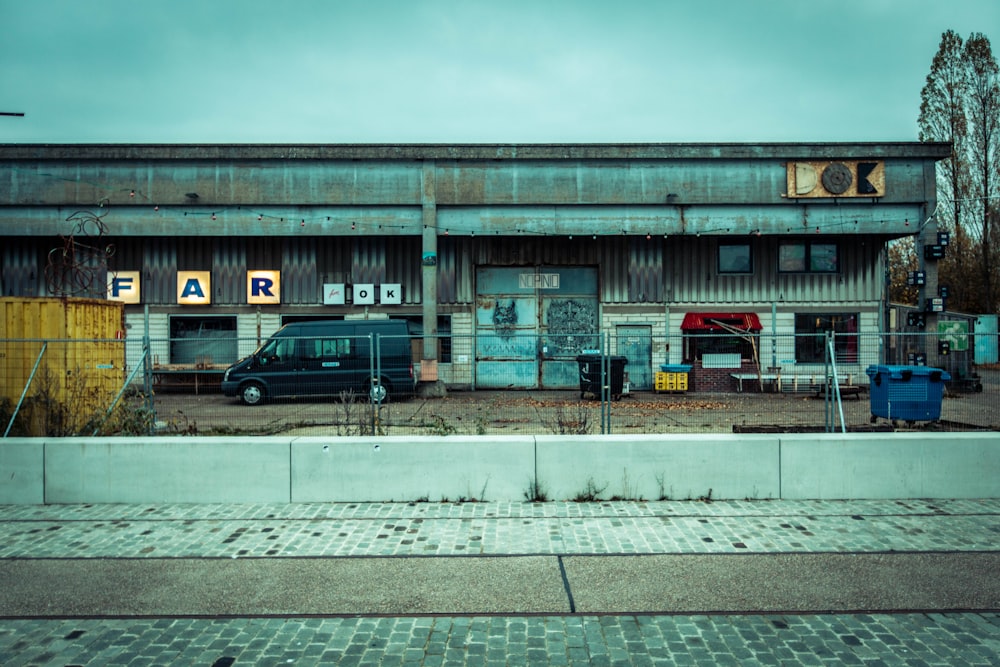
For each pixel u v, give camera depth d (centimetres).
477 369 1555
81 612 514
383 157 2195
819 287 2355
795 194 2197
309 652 449
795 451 824
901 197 2202
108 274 2302
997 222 3972
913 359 2202
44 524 741
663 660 435
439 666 430
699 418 1344
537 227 2211
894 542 661
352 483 824
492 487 822
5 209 2178
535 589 552
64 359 1131
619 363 1561
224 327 2341
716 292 2358
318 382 1467
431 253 2189
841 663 429
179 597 541
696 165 2212
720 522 731
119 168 2188
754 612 505
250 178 2198
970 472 824
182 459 825
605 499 822
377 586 561
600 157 2205
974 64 3844
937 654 440
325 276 2344
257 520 752
